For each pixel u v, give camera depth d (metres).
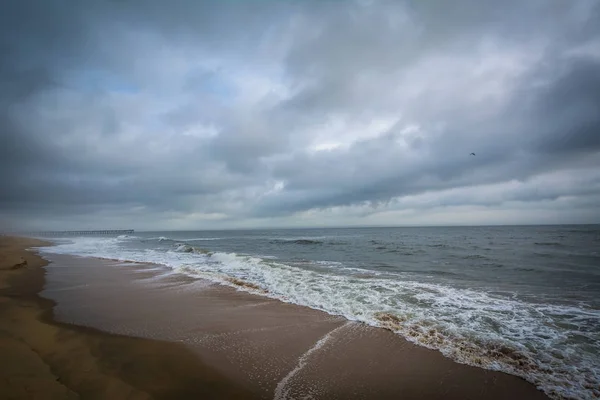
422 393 4.02
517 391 4.07
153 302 8.45
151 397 3.79
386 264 15.90
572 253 18.89
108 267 14.99
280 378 4.38
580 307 7.68
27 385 3.83
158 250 25.45
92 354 4.96
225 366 4.72
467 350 5.27
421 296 8.84
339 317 7.09
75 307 7.81
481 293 9.18
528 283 10.59
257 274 12.84
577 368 4.68
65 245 32.19
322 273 12.98
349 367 4.71
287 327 6.46
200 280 11.55
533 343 5.57
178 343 5.57
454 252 21.41
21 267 14.34
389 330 6.22
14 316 6.79
